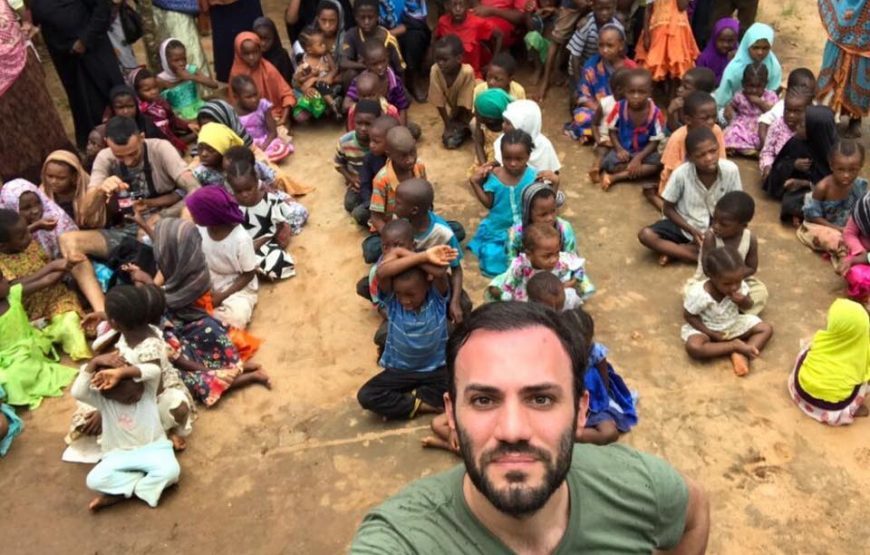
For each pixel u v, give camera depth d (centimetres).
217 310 432
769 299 438
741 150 561
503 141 448
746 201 407
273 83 616
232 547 327
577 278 409
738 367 390
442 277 366
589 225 506
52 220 454
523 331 147
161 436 355
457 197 539
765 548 311
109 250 455
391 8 645
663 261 467
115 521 340
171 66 625
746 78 558
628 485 163
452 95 584
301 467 359
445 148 595
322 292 462
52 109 561
